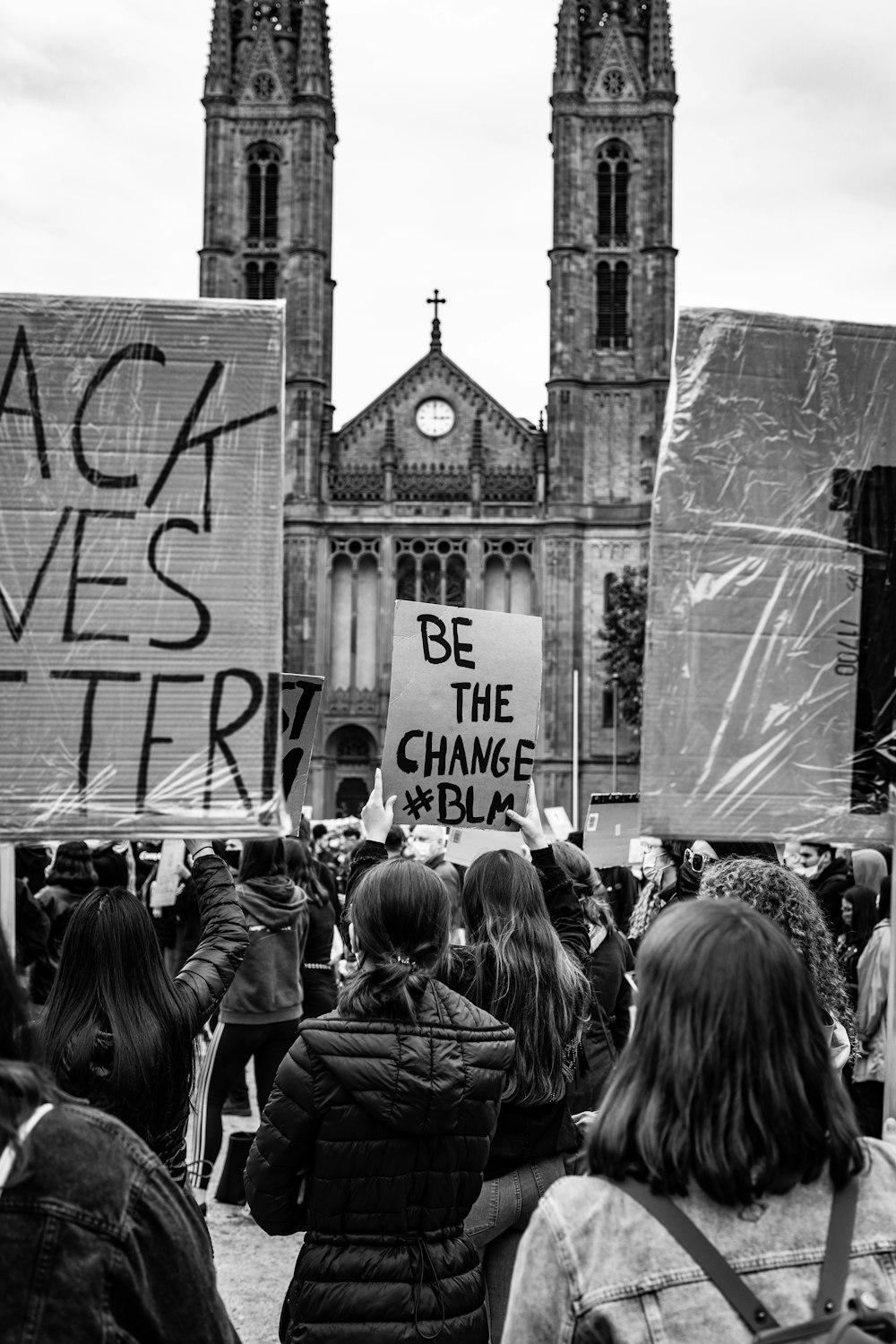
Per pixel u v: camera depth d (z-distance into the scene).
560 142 77.38
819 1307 2.93
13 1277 2.78
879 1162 3.19
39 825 5.07
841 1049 5.78
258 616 5.18
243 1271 9.56
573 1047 6.13
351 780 78.00
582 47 78.81
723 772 5.21
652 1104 3.04
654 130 77.44
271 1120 4.99
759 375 5.29
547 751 74.88
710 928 3.11
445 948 5.22
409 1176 4.95
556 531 76.00
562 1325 2.97
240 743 5.13
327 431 78.56
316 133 78.44
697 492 5.27
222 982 5.53
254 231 78.88
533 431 78.69
